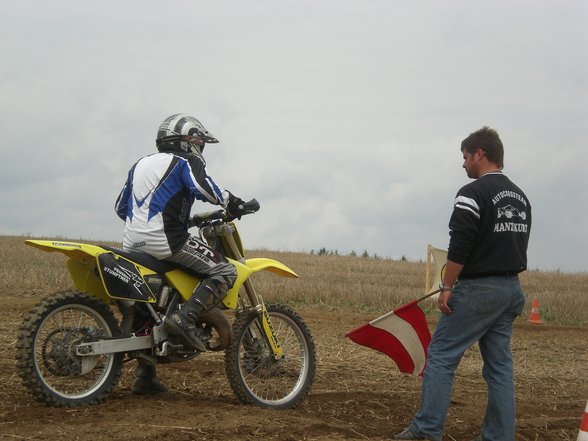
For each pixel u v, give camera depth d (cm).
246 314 659
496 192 575
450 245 573
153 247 606
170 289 623
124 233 621
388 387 812
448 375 573
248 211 633
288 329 776
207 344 645
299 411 657
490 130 596
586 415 490
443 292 575
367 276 2462
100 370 635
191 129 631
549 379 948
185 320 612
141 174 615
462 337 576
